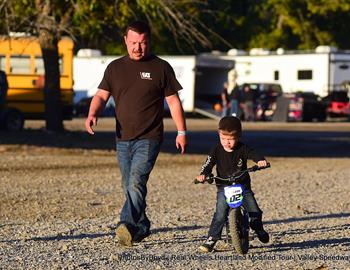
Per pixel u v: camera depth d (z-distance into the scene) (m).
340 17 159.25
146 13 61.06
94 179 43.50
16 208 33.28
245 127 98.50
